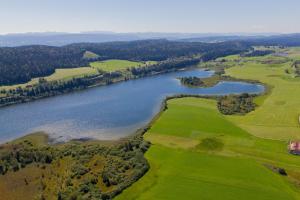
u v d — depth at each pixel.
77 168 96.69
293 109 159.50
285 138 120.06
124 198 81.50
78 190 84.38
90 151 110.19
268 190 83.31
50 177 95.94
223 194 81.56
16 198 87.19
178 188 84.62
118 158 102.62
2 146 121.56
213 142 115.50
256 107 166.38
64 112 168.25
